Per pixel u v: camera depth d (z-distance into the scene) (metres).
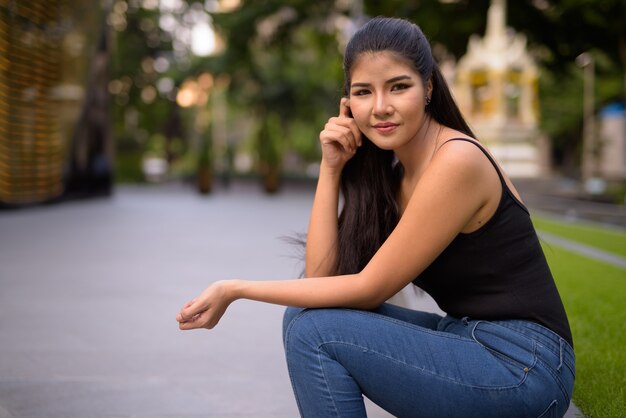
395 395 1.98
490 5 18.75
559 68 21.36
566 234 10.89
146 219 14.12
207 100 35.00
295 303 2.09
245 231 11.72
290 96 35.84
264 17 24.42
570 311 4.96
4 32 14.02
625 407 2.90
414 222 2.02
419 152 2.22
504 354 1.99
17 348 4.16
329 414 2.00
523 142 40.38
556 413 2.02
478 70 39.66
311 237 2.41
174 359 3.95
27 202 15.52
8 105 14.42
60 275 7.03
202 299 2.12
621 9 17.56
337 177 2.42
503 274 2.06
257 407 3.17
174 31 34.31
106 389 3.41
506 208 2.05
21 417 3.02
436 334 2.01
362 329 1.98
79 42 18.38
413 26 2.11
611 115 45.09
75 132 18.38
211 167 24.67
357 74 2.09
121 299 5.76
